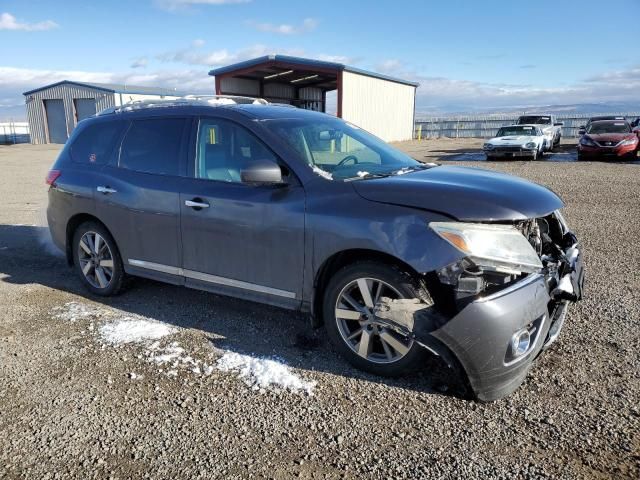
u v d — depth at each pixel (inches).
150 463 99.9
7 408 119.3
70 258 202.7
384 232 121.3
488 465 98.2
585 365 135.0
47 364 139.6
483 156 842.8
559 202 131.4
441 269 114.4
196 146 161.8
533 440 105.3
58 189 197.2
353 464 99.0
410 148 1104.2
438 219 116.7
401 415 114.5
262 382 128.7
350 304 132.2
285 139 146.7
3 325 166.6
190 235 159.0
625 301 180.4
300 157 142.0
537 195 127.7
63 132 1488.7
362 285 127.8
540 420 111.9
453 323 112.3
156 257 170.6
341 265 135.3
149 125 176.6
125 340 153.6
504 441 105.2
